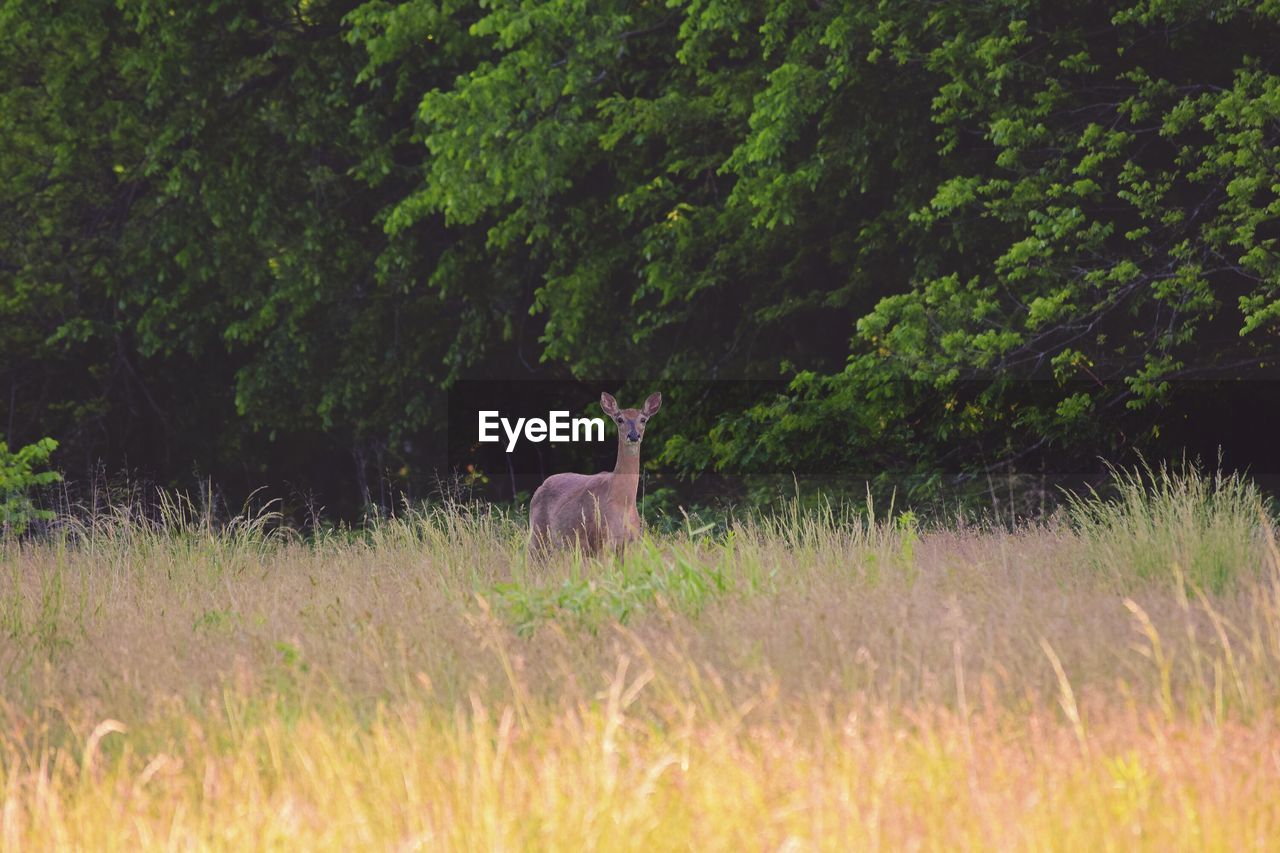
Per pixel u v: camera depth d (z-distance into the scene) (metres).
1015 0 52.09
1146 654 22.23
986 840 16.17
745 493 68.06
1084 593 29.61
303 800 18.47
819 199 60.62
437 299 76.75
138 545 44.59
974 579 30.84
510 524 46.75
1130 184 53.25
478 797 17.48
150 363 86.19
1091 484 57.16
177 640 30.34
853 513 48.88
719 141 65.81
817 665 23.11
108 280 79.31
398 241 73.56
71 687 26.47
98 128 80.94
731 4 58.72
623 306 70.81
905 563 34.03
